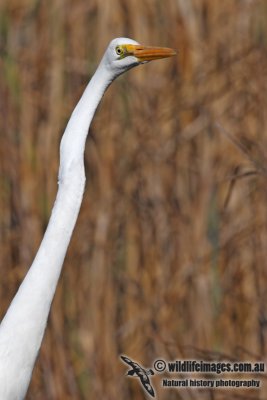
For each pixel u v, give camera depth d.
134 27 11.64
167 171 11.41
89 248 11.30
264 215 11.33
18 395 6.88
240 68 11.52
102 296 11.20
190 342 11.20
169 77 11.59
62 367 10.85
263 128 11.35
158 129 11.44
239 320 11.32
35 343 6.78
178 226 11.32
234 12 11.72
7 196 11.10
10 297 10.93
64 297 11.21
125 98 11.52
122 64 6.50
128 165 11.38
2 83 11.23
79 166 6.47
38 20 11.71
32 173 11.12
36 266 6.65
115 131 11.43
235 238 11.37
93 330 11.13
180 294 11.23
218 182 11.38
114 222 11.30
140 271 11.31
